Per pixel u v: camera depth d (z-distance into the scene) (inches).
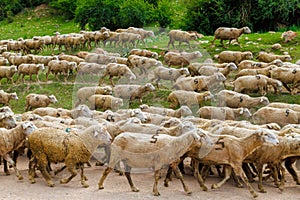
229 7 1455.5
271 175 555.8
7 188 511.2
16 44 1203.2
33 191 502.6
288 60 977.5
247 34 1253.1
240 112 695.7
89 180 543.2
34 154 526.3
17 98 856.3
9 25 1903.3
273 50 1102.4
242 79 824.9
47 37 1203.2
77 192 501.4
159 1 1441.9
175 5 1729.8
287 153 526.9
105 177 510.6
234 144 505.4
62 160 521.3
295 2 1429.6
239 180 533.3
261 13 1437.0
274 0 1409.9
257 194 497.4
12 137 548.7
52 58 1009.5
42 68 960.9
